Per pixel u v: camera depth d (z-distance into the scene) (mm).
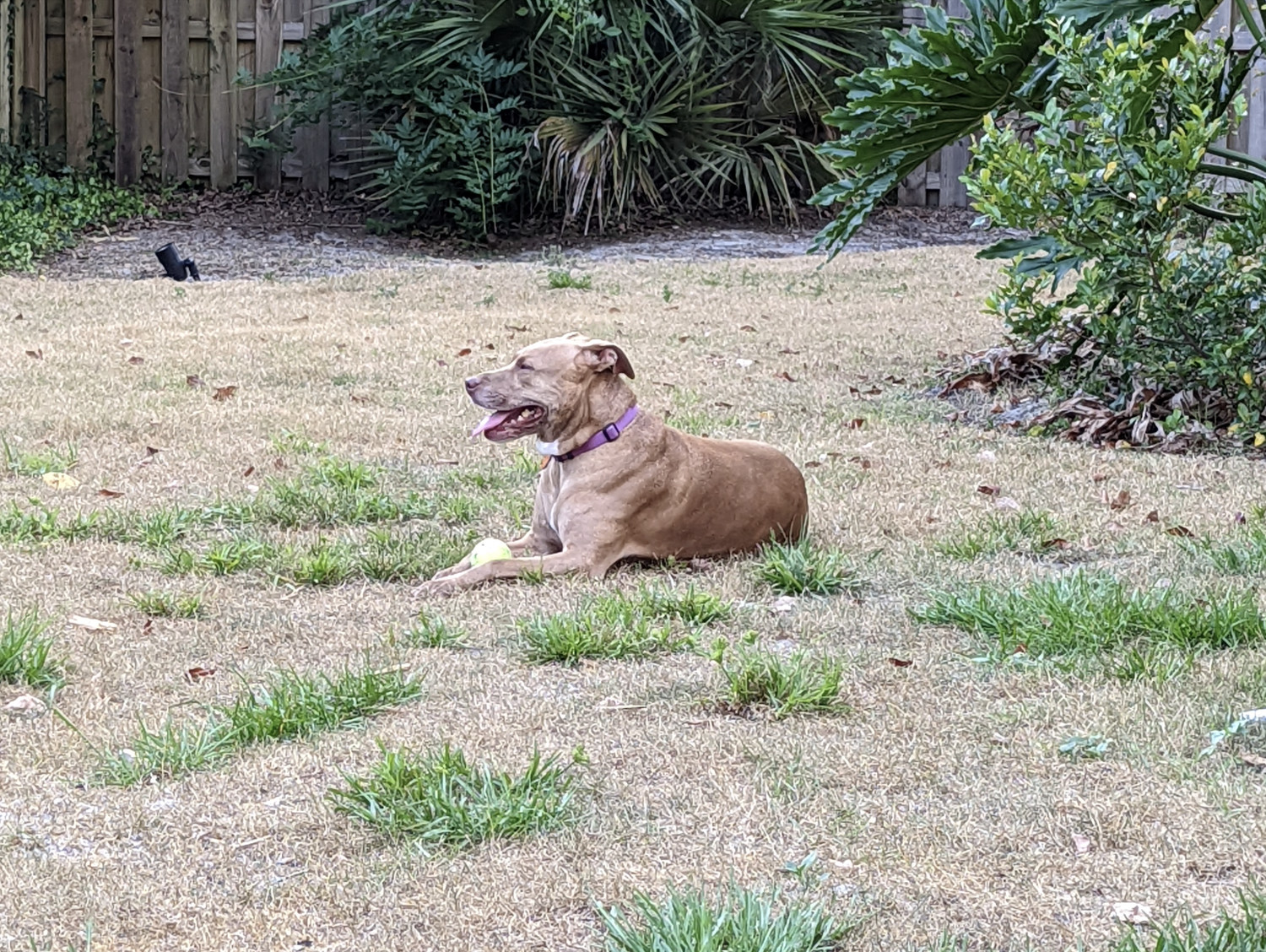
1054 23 6703
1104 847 4648
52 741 4918
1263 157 12250
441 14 11500
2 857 4633
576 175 11398
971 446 6664
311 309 8547
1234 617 5281
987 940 4469
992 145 6777
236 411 6879
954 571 5680
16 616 5379
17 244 10570
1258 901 4488
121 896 4547
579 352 5676
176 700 5070
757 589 5609
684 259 10953
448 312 8484
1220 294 6680
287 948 4465
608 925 4461
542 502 5793
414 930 4492
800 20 11672
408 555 5719
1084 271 6855
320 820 4707
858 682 5145
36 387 7129
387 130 12172
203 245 11203
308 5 12477
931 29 7195
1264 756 4867
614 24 11641
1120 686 5105
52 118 12414
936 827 4691
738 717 5023
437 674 5172
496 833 4672
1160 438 6711
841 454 6559
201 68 12508
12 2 11914
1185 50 6660
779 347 7887
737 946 4418
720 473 5785
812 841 4664
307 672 5180
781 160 12305
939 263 10484
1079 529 5934
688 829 4695
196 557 5719
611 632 5297
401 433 6691
